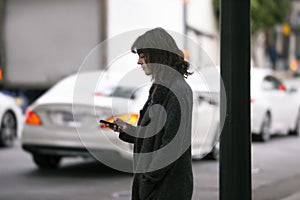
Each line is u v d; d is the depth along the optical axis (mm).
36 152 12797
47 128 12609
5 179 12367
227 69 5449
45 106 12656
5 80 21891
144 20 21031
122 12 20719
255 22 42406
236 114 5438
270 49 48688
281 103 20031
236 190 5484
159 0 21484
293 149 17641
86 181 12242
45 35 21562
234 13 5426
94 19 20953
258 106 18484
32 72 21797
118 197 10656
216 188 11547
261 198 10523
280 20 44969
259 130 18844
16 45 21844
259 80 19281
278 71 48688
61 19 21375
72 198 10523
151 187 5012
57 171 13453
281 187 11695
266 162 15094
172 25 22016
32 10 21656
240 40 5426
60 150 12562
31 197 10586
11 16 21797
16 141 18828
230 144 5461
